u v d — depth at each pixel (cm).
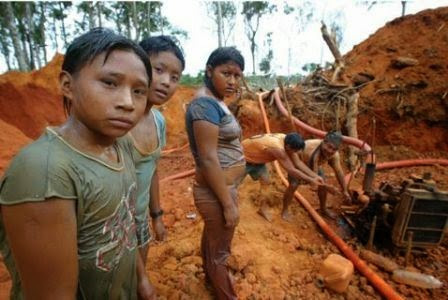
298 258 321
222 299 238
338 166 383
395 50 741
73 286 90
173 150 853
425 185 305
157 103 179
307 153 376
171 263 300
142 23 2980
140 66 89
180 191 504
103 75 84
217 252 228
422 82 632
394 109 636
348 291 281
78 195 88
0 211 83
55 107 1041
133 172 117
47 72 1126
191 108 196
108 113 86
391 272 308
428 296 287
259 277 286
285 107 669
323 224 375
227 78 196
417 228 305
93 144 95
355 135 595
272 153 338
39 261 82
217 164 194
